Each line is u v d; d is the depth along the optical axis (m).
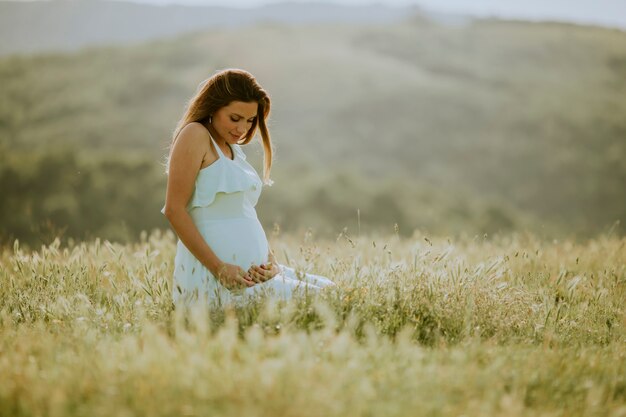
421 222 54.03
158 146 76.19
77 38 148.62
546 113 79.44
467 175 71.00
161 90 89.44
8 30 151.00
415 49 104.25
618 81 93.19
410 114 80.69
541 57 101.38
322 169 65.56
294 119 82.25
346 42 108.19
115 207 46.31
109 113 83.88
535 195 67.88
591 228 61.44
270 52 100.81
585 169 69.88
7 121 81.75
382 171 72.06
